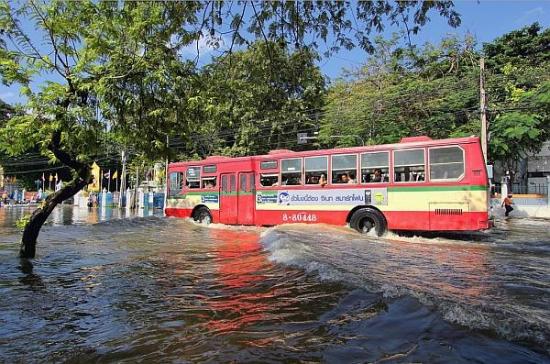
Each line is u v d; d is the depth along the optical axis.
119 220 19.53
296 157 16.84
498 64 31.39
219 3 7.17
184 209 20.11
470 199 13.43
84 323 5.16
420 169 14.27
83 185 10.03
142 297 6.27
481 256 9.77
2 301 6.18
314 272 7.11
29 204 46.25
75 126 8.34
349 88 32.41
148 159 9.47
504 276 7.22
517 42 32.19
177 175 20.59
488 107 26.03
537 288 6.29
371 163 15.16
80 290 6.77
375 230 14.87
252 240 12.97
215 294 6.29
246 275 7.49
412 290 5.79
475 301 5.44
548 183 26.73
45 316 5.46
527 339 4.11
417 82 27.42
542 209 26.58
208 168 19.48
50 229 17.25
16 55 8.62
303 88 8.91
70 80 8.70
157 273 8.01
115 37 8.29
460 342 4.04
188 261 9.27
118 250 11.11
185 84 8.08
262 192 17.61
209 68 8.33
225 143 34.19
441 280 6.80
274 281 6.85
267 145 31.61
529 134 23.98
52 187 63.16
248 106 8.77
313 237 12.25
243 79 8.36
